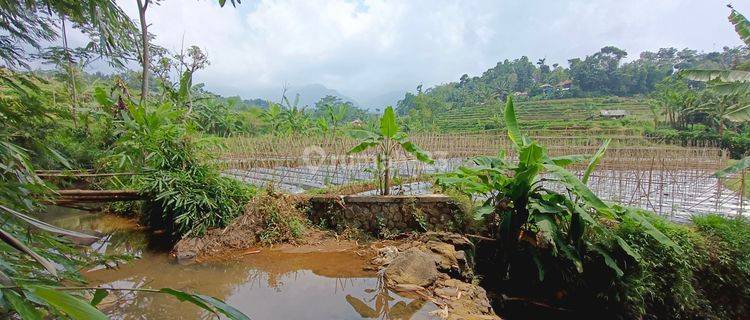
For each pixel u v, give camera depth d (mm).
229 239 5539
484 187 5621
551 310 5336
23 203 1846
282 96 21766
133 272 4559
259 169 10039
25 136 2123
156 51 12875
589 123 37562
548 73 80312
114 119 8531
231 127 18594
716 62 55750
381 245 5789
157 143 5953
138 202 7031
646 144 22750
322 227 6324
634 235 5230
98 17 2111
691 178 10367
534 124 39750
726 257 5145
